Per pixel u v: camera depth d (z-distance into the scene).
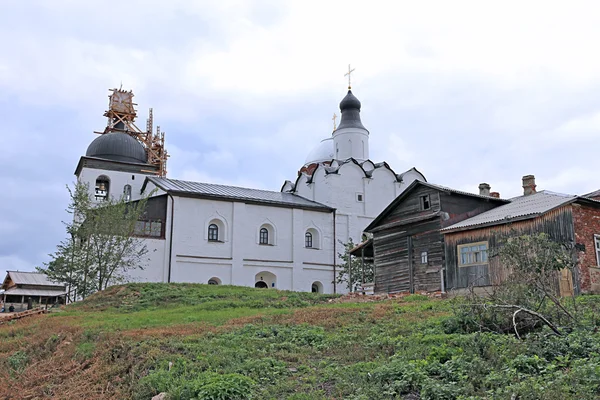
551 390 10.53
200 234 48.41
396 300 28.02
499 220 28.59
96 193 59.50
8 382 17.55
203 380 13.20
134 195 60.44
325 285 53.19
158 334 18.92
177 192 47.69
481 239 29.47
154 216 46.94
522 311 15.47
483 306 16.05
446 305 21.62
